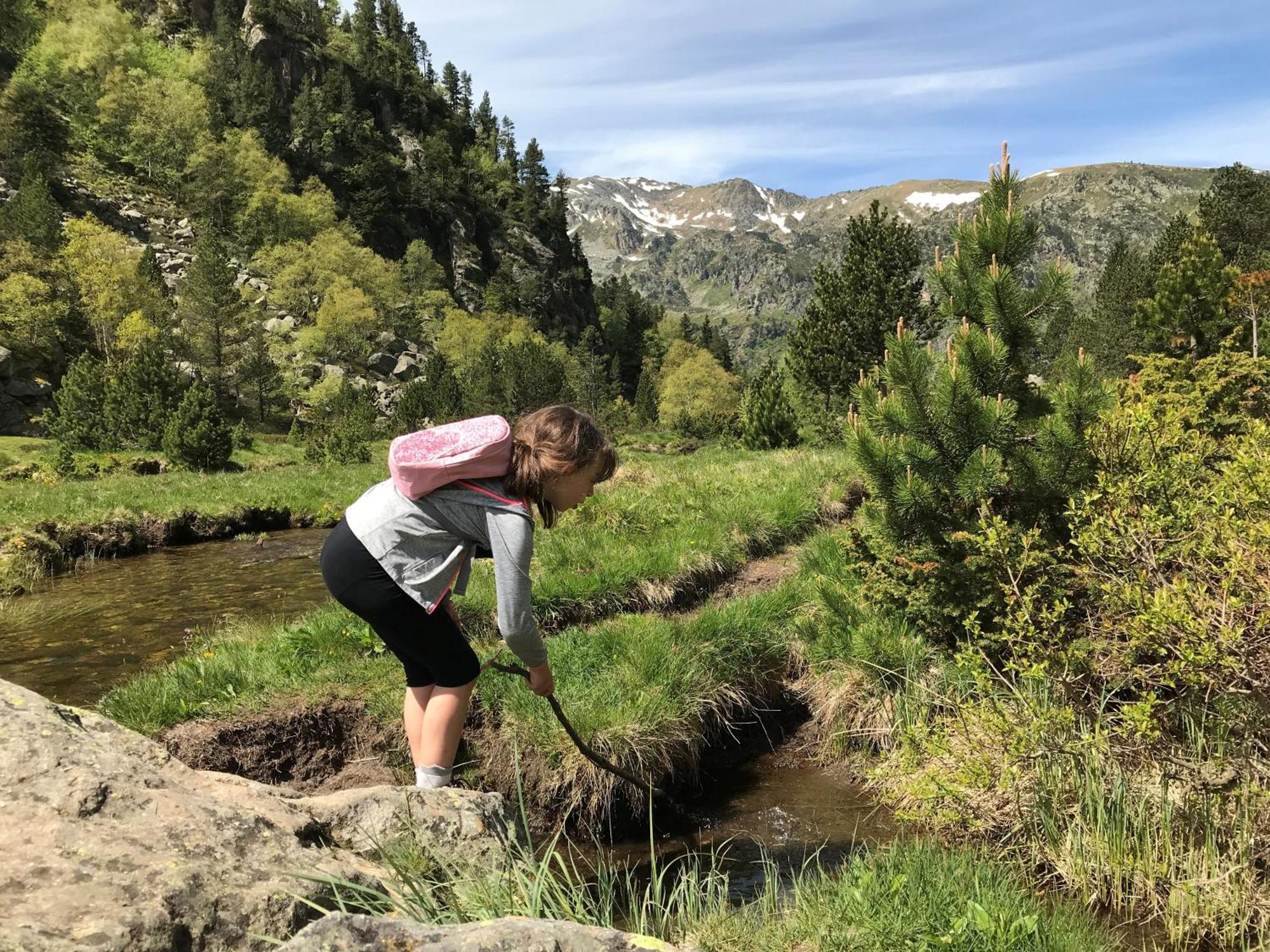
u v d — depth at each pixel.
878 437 6.21
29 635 9.45
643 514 10.66
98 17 124.75
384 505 2.98
